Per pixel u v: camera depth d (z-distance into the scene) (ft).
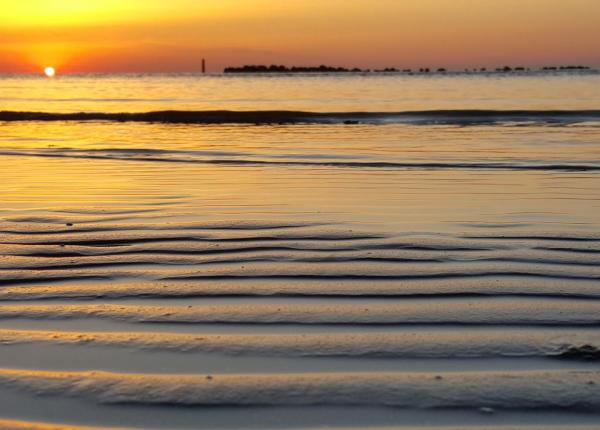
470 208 17.85
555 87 112.57
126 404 7.13
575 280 11.12
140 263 12.44
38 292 10.81
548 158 28.60
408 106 65.98
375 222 15.92
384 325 9.22
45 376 7.76
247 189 21.25
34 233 14.98
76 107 69.67
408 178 23.52
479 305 9.97
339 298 10.30
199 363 8.10
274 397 7.26
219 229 15.15
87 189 21.20
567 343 8.63
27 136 39.55
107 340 8.79
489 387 7.45
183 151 31.94
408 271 11.66
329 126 45.34
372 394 7.31
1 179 23.30
